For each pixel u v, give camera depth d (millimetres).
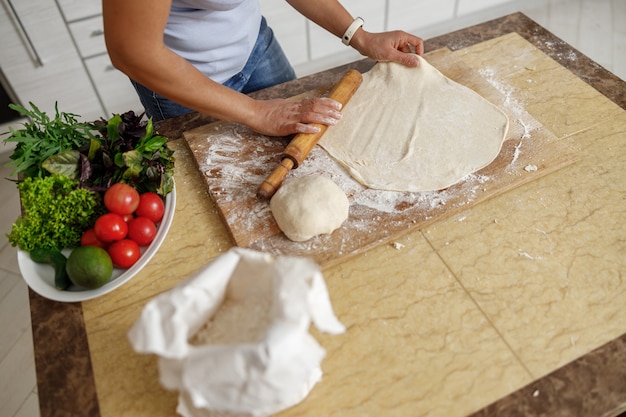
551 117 1123
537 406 726
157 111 1293
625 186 987
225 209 972
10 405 1542
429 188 981
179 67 951
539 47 1304
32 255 886
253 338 688
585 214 947
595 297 834
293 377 621
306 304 616
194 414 695
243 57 1281
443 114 1101
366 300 850
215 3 1052
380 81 1176
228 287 741
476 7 2596
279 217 923
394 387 752
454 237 925
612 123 1104
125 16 826
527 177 993
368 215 949
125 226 898
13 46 1874
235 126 1136
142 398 761
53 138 948
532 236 919
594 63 1245
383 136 1075
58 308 866
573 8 2695
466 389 746
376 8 2357
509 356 775
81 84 2086
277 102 1101
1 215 2021
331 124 1074
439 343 795
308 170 1037
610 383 742
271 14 2186
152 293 882
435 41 1331
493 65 1253
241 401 622
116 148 948
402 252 908
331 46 2430
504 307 830
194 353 611
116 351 813
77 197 879
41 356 811
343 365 778
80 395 769
